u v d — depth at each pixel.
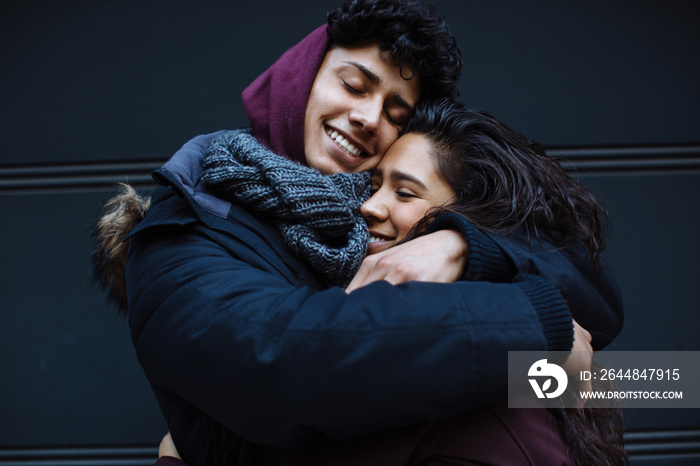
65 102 1.84
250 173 0.81
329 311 0.59
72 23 1.84
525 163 0.90
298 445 0.61
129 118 1.83
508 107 1.81
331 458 0.63
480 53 1.82
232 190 0.82
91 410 1.80
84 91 1.84
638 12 1.82
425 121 0.95
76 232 1.83
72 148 1.83
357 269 0.82
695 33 1.82
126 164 1.83
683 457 1.77
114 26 1.84
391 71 0.95
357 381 0.55
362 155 0.97
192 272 0.70
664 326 1.80
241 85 1.83
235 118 1.83
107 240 0.93
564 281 0.74
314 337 0.57
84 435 1.80
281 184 0.79
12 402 1.80
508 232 0.78
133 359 1.82
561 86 1.82
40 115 1.83
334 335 0.56
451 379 0.55
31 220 1.84
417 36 0.96
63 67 1.84
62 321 1.82
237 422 0.60
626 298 1.80
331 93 0.95
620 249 1.81
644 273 1.81
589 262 0.86
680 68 1.82
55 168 1.84
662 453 1.77
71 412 1.80
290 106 0.97
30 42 1.84
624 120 1.82
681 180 1.82
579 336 0.70
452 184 0.89
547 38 1.82
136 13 1.83
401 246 0.74
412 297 0.59
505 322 0.58
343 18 0.94
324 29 0.99
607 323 0.84
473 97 1.81
